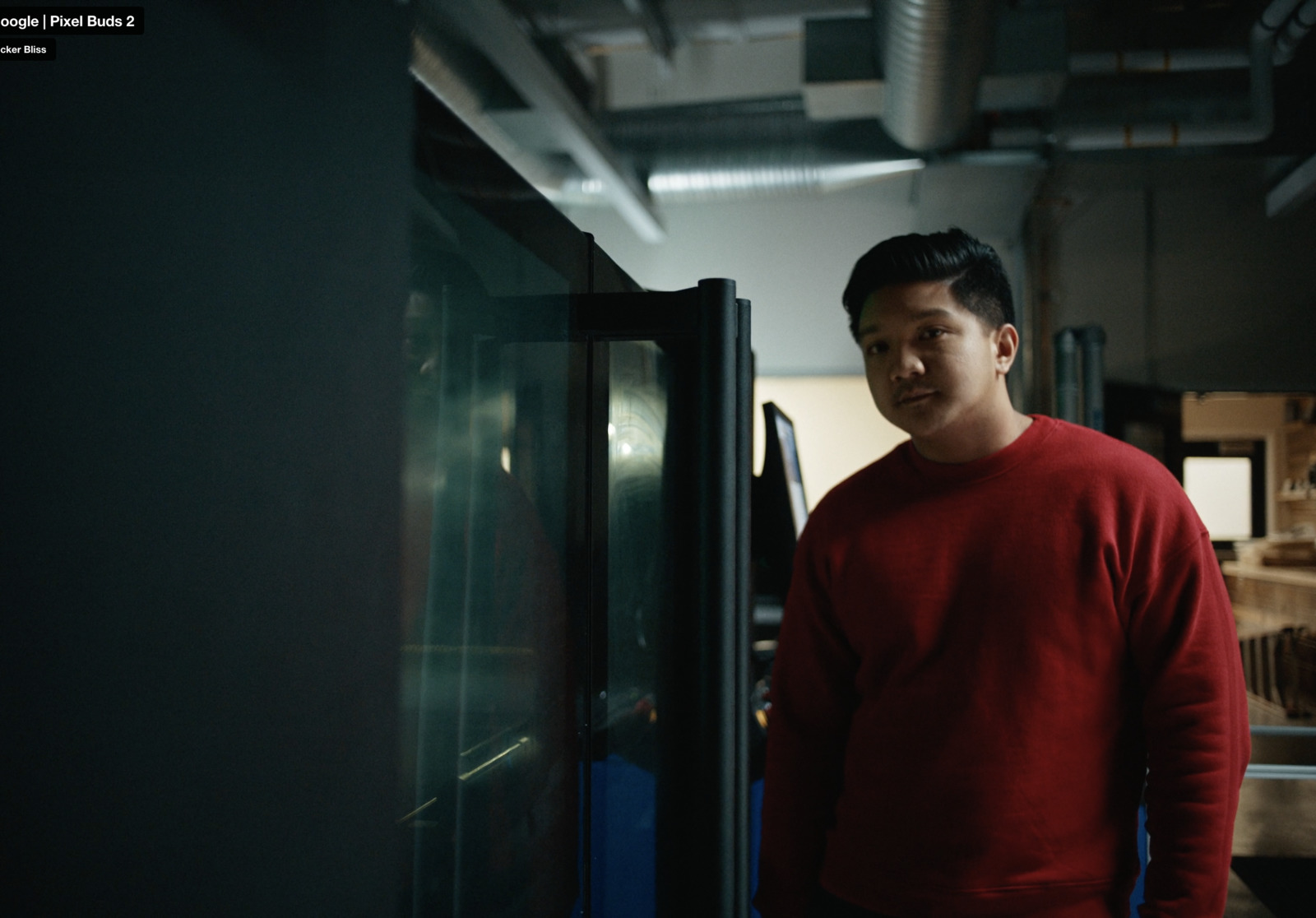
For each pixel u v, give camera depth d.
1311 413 7.52
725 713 0.76
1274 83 3.78
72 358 0.25
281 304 0.32
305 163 0.34
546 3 4.18
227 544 0.29
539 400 0.69
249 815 0.30
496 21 2.61
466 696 0.57
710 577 0.76
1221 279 4.43
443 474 0.54
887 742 0.90
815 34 3.32
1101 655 0.84
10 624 0.23
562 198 4.17
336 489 0.35
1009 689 0.84
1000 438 0.90
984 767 0.83
